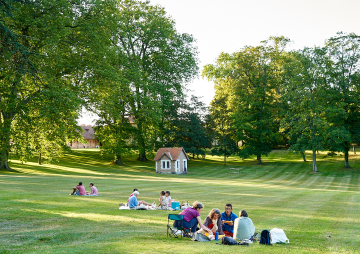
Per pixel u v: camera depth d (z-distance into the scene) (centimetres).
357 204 2045
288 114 5988
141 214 1510
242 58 6881
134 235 1055
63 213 1434
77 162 6600
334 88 5612
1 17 1580
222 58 7538
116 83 3678
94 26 3344
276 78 6931
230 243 977
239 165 7138
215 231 1097
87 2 3341
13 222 1223
